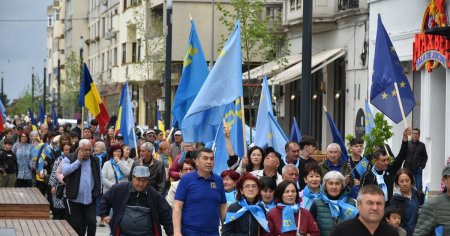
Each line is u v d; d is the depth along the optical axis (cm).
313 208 1237
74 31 9631
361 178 1555
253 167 1560
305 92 1977
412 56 3031
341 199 1239
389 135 1712
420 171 2558
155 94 5672
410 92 1692
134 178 1333
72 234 1500
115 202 1345
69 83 8056
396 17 3186
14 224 1656
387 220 1248
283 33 4444
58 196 1878
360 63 3550
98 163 1817
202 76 1912
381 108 1694
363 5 3500
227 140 1638
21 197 2052
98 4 8544
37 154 2642
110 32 7500
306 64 1978
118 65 7281
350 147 1712
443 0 2777
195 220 1288
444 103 2898
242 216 1228
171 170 1934
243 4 3922
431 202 1176
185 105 1922
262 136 1827
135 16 6000
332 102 3941
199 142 1758
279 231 1203
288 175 1324
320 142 4109
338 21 3766
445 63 2762
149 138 2716
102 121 2656
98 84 8238
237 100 1759
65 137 2120
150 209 1345
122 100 2466
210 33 5706
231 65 1652
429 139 2903
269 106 1817
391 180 1564
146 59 5525
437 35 2723
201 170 1298
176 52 5688
